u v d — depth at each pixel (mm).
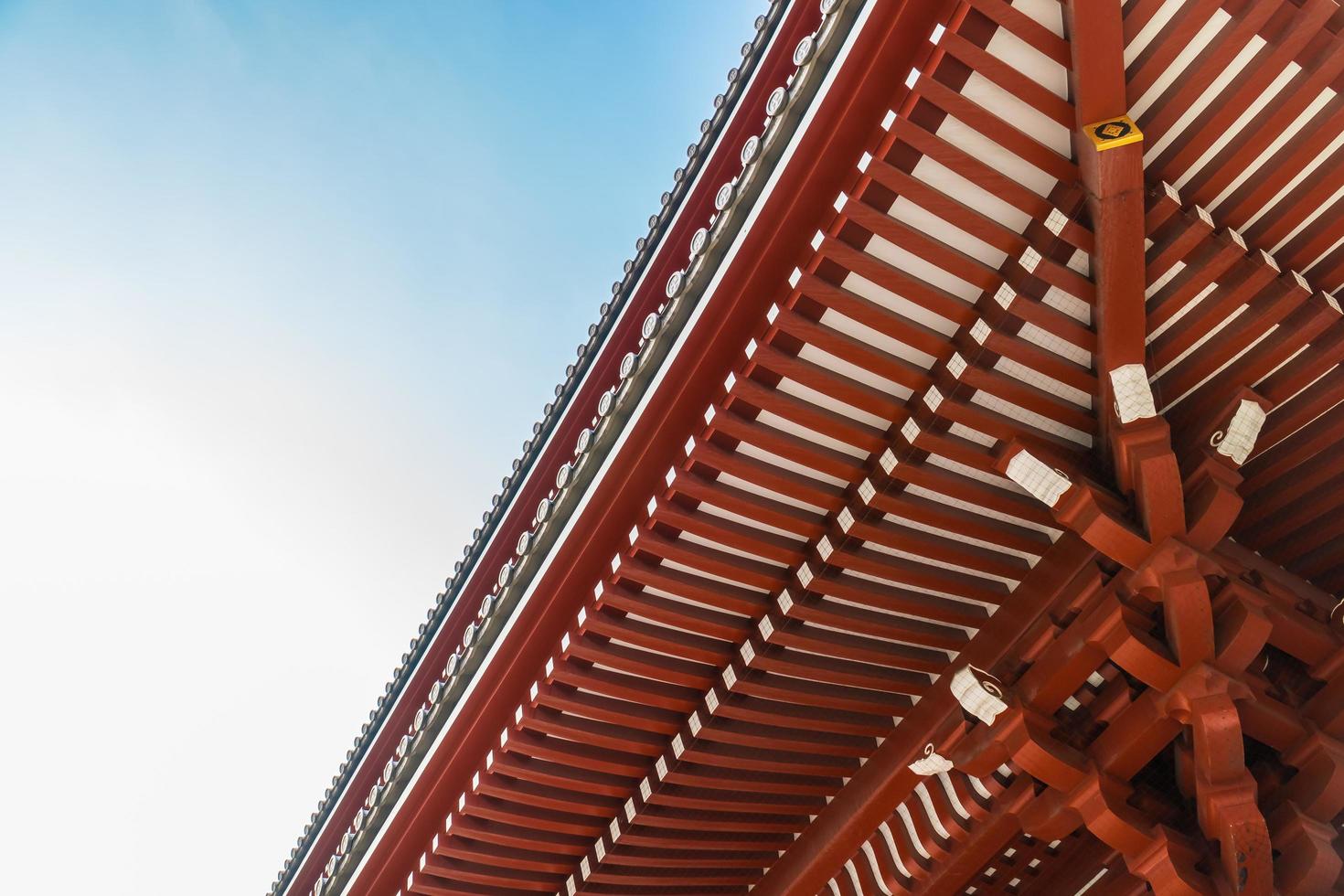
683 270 6078
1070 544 6793
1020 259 5793
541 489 7031
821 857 8227
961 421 6344
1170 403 6398
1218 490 5926
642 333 6367
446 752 7371
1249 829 5773
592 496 6480
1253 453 6738
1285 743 6188
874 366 6203
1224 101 5426
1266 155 5723
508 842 8031
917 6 5137
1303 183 5801
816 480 6754
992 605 7328
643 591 7016
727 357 6145
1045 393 6293
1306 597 6875
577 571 6766
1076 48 4992
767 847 8742
